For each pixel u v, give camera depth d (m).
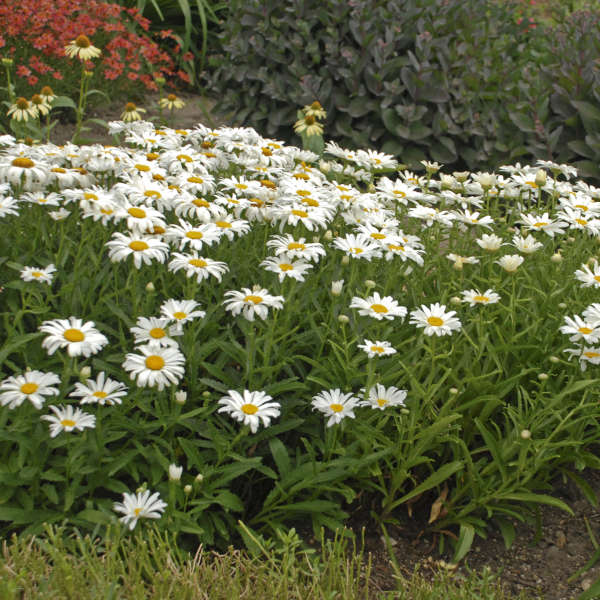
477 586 1.26
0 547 1.22
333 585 1.20
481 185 1.72
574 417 1.40
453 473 1.41
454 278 1.57
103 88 2.99
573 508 1.41
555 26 3.53
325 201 1.56
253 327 1.38
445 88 2.44
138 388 1.28
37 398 1.18
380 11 2.56
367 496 1.40
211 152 1.73
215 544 1.30
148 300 1.38
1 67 2.64
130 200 1.45
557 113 2.47
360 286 1.52
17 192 1.51
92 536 1.20
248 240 1.55
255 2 2.68
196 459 1.29
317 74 2.67
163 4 3.60
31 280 1.35
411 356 1.39
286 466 1.32
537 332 1.47
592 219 1.66
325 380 1.39
